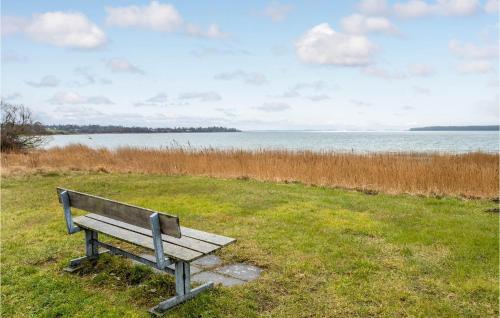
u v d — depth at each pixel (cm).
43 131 2544
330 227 697
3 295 427
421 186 1086
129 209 400
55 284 452
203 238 437
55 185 1219
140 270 484
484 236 641
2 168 1545
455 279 467
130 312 385
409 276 479
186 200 955
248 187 1166
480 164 1344
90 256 523
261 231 675
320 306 402
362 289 440
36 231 682
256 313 388
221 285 448
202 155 1684
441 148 4694
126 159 1756
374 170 1217
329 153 1625
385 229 688
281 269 502
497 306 402
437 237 639
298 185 1219
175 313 381
